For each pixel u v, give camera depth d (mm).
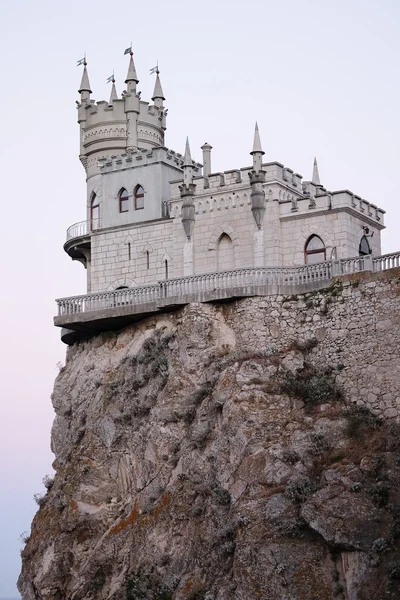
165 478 69125
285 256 72688
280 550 60562
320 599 58938
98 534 72125
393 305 65688
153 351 72438
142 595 66062
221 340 70000
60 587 72562
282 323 68938
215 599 61938
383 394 64875
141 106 84500
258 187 73438
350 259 68438
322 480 62000
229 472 65312
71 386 78062
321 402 66000
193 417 69188
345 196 71312
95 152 83875
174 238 76625
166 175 79250
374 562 58250
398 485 60312
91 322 75750
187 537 66250
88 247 82375
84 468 73875
